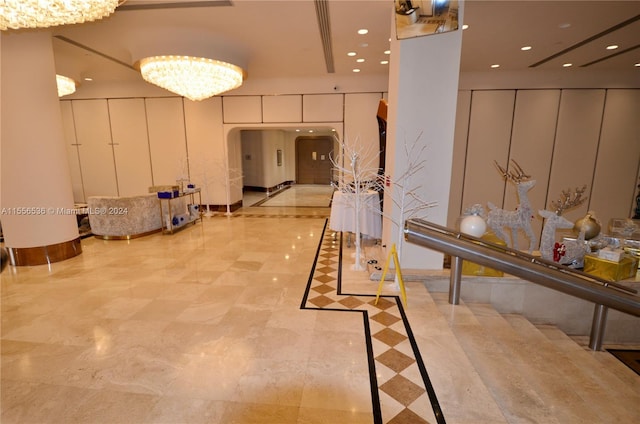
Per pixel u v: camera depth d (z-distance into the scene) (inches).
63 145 183.9
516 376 92.0
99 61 254.5
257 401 78.9
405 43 140.6
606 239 160.4
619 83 290.7
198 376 87.7
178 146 341.1
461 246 107.0
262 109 327.3
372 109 314.7
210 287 148.2
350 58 253.6
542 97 297.6
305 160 658.8
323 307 127.5
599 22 183.5
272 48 227.3
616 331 152.9
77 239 195.6
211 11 169.8
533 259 108.6
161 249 209.2
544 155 306.0
